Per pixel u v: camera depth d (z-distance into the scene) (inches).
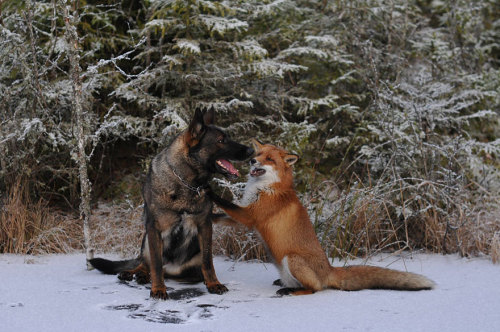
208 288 172.7
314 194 262.2
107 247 247.1
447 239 241.3
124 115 285.6
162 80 287.1
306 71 333.7
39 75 240.1
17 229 235.5
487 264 212.2
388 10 346.3
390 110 289.9
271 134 307.9
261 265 219.5
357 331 123.9
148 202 172.7
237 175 177.2
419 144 265.3
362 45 319.9
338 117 320.2
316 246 173.2
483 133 345.7
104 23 307.1
